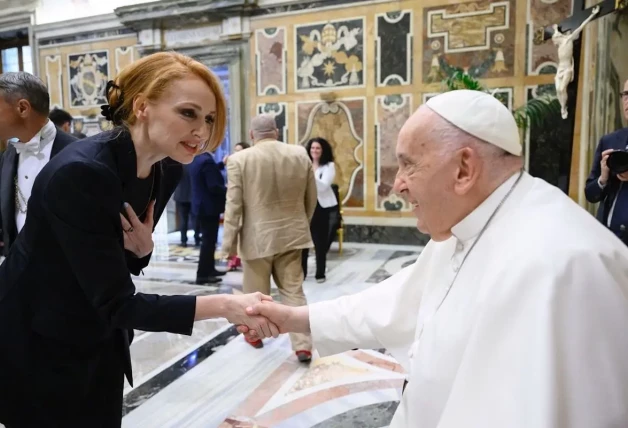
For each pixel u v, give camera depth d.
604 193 2.65
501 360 0.86
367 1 6.93
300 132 7.47
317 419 2.44
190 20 7.88
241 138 7.81
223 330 3.76
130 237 1.28
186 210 7.34
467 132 0.99
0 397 1.24
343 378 2.89
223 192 4.97
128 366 1.43
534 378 0.79
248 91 7.71
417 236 6.99
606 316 0.83
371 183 7.16
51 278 1.18
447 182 1.02
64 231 1.09
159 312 1.18
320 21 7.18
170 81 1.12
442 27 6.64
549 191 1.04
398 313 1.33
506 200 1.04
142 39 8.24
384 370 2.98
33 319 1.20
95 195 1.09
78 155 1.11
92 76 8.77
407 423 1.09
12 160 2.08
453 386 0.92
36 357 1.21
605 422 0.79
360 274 5.36
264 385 2.82
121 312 1.14
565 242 0.90
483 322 0.90
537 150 6.24
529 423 0.77
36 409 1.23
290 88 7.45
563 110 4.51
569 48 4.29
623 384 0.81
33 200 1.16
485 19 6.45
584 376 0.80
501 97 6.46
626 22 3.73
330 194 5.12
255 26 7.53
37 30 9.03
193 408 2.56
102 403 1.34
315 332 1.40
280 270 3.23
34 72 9.19
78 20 8.70
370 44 6.98
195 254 6.72
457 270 1.11
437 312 1.08
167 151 1.18
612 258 0.89
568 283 0.85
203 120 1.17
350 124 7.19
